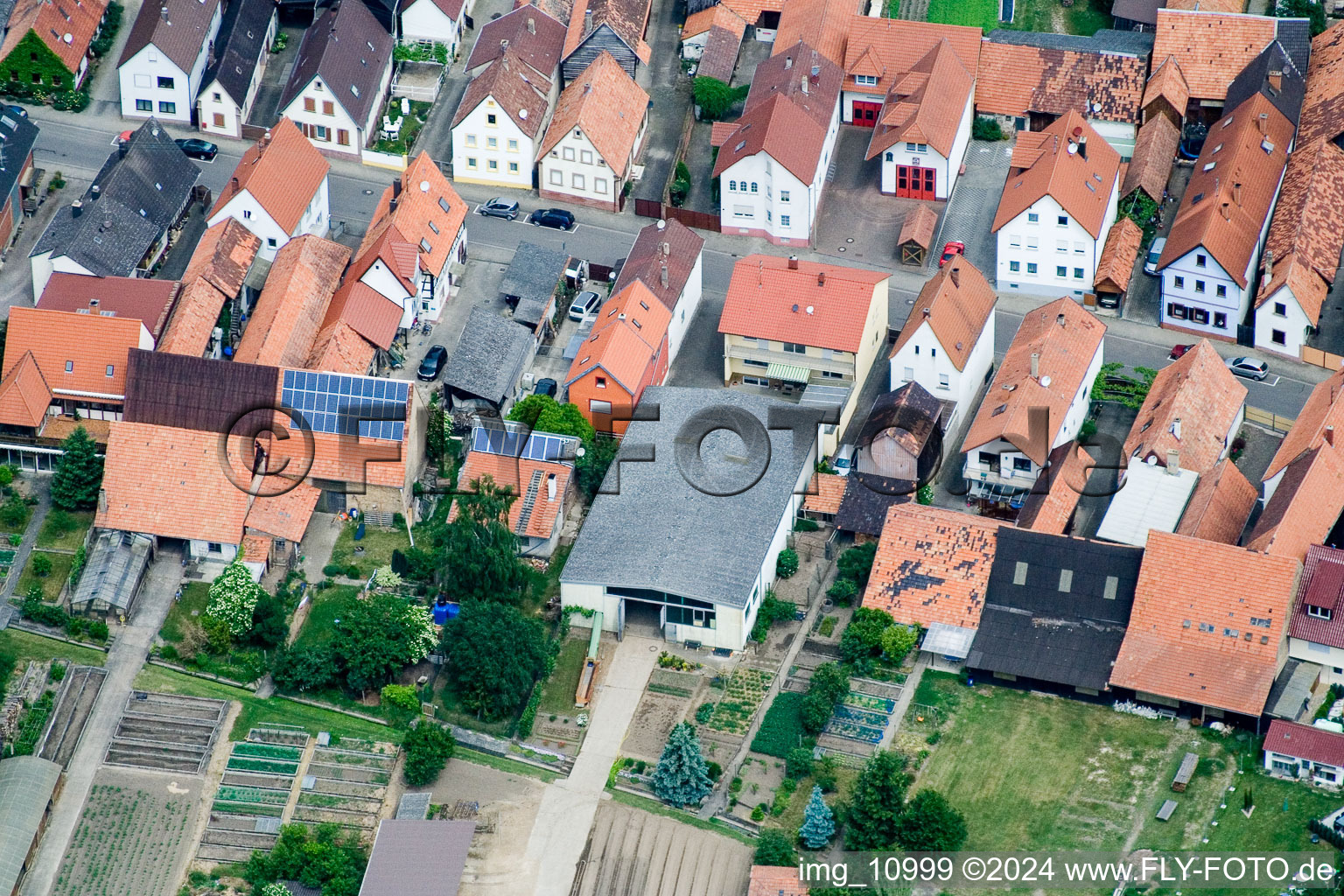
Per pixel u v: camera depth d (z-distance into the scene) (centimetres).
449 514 18750
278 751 17188
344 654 17462
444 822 16425
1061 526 18450
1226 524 18300
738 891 16388
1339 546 18325
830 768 17138
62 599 18038
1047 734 17262
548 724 17600
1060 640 17612
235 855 16538
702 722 17538
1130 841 16500
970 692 17612
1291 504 17938
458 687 17650
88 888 16312
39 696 17325
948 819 16400
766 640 18138
